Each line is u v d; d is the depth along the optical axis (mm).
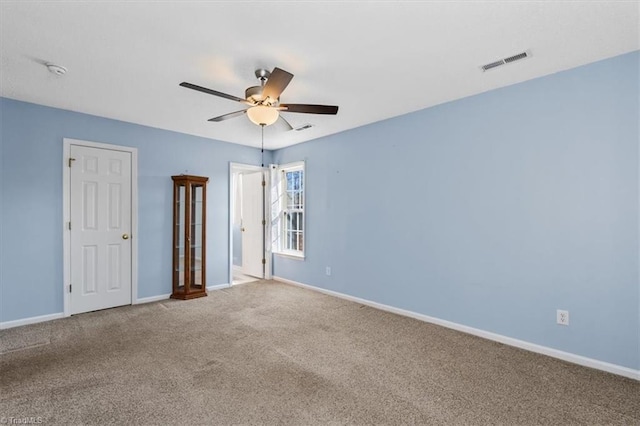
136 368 2469
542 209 2777
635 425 1847
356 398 2104
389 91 3117
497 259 3043
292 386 2240
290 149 5461
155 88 3047
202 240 4695
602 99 2488
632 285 2375
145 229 4289
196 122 4137
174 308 4023
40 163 3504
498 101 3035
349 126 4324
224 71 2693
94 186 3873
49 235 3557
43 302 3518
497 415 1935
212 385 2242
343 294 4539
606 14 1934
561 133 2680
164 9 1886
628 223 2389
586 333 2562
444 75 2764
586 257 2562
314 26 2059
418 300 3668
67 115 3670
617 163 2430
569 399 2096
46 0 1798
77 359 2609
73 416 1887
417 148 3672
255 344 2947
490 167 3088
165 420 1867
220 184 5105
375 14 1936
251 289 5047
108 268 3986
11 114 3332
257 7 1866
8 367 2465
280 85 2289
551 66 2600
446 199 3416
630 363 2381
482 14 1938
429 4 1845
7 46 2297
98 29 2088
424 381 2314
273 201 5711
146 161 4293
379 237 4078
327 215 4789
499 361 2627
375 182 4125
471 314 3227
